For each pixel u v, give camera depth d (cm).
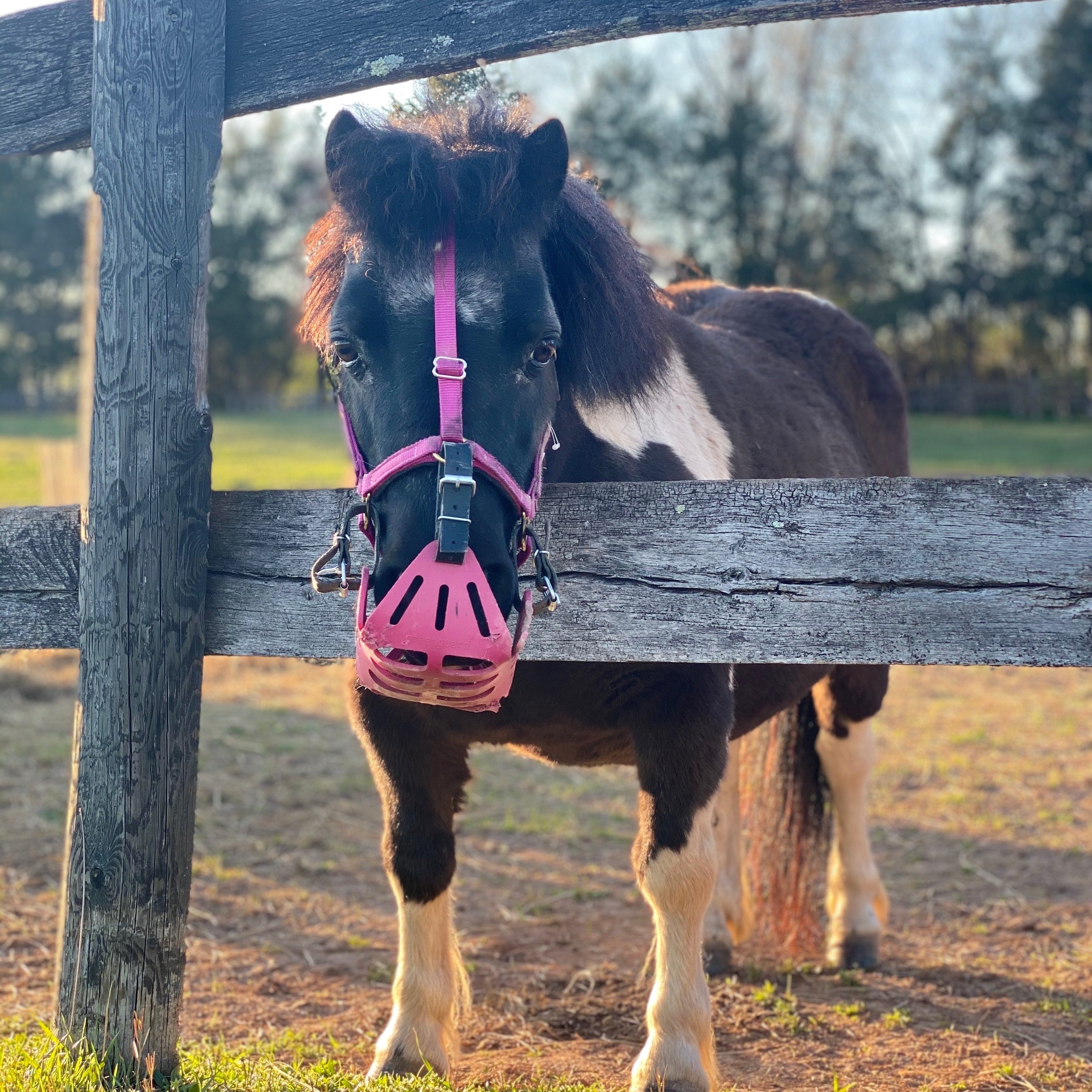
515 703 218
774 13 172
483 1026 276
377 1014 285
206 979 310
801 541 181
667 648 189
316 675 741
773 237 3475
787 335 371
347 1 194
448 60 188
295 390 4644
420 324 176
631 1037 270
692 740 214
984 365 3691
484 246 180
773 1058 258
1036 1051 260
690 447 254
